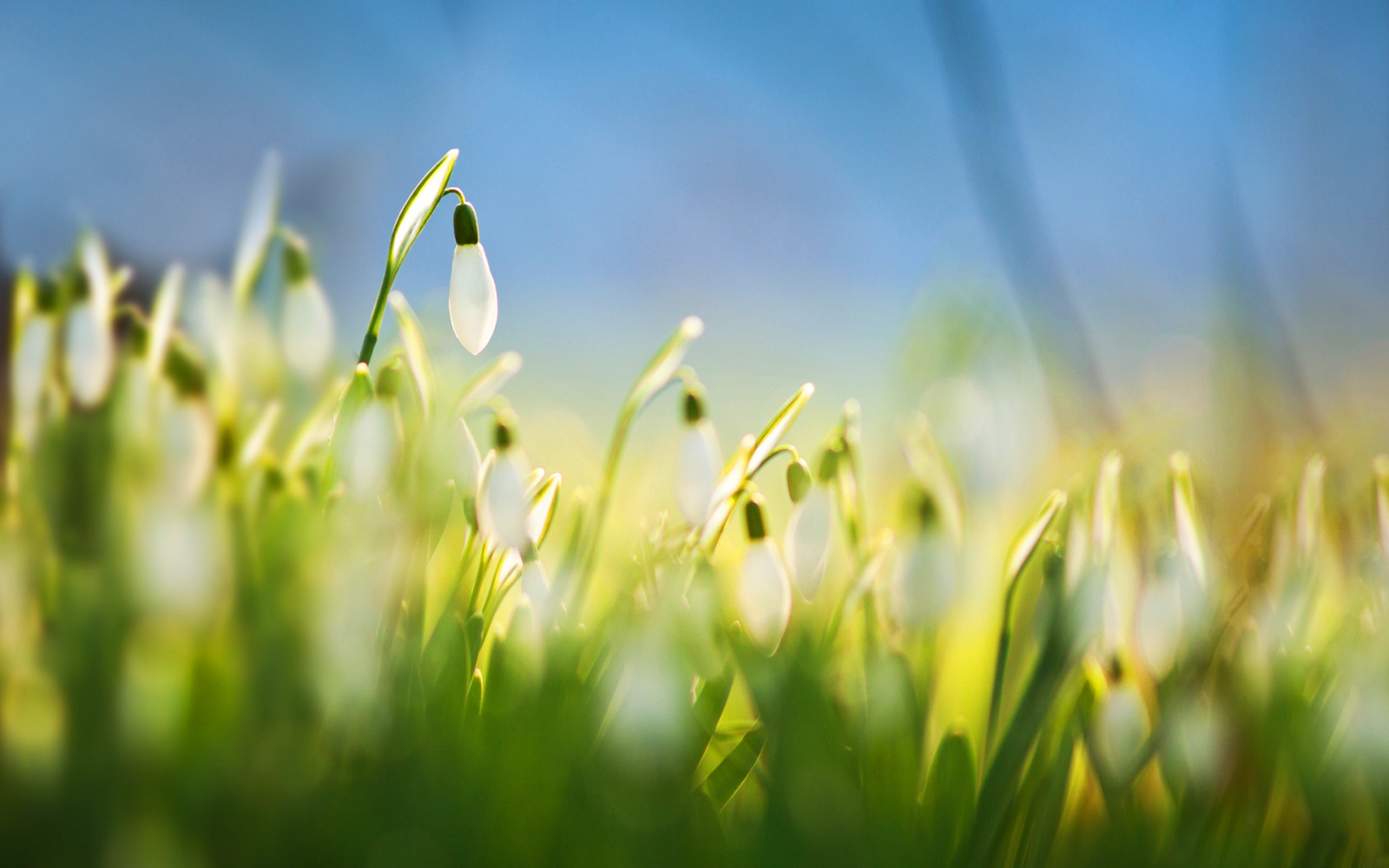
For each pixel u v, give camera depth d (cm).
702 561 65
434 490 65
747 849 64
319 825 62
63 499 63
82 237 64
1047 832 65
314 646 62
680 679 64
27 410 63
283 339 64
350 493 63
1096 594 65
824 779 64
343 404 63
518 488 65
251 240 64
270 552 63
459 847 62
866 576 65
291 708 62
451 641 65
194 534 61
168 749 61
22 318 64
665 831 63
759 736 65
